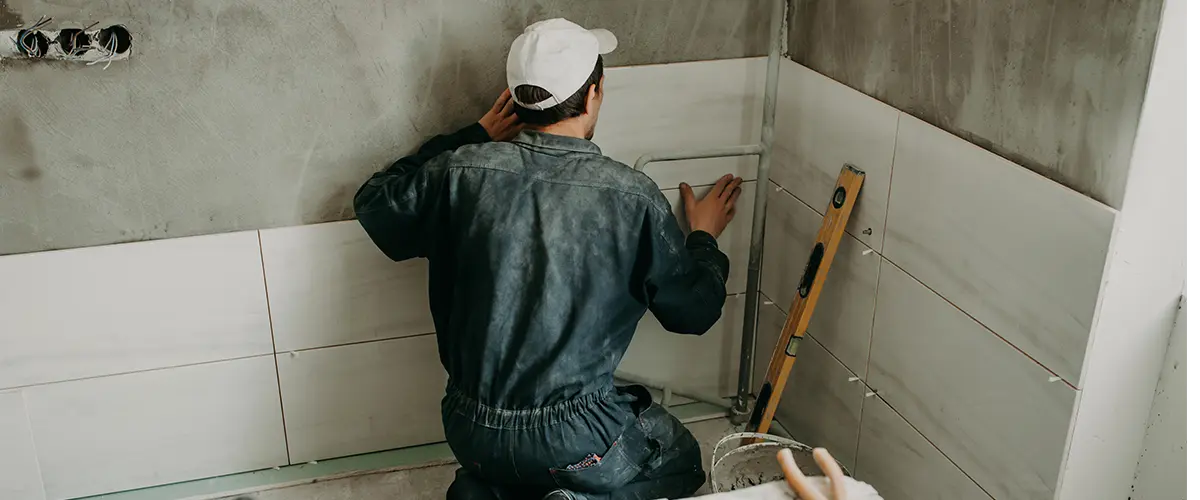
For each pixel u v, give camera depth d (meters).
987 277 1.77
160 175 2.04
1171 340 1.63
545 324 1.86
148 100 1.96
